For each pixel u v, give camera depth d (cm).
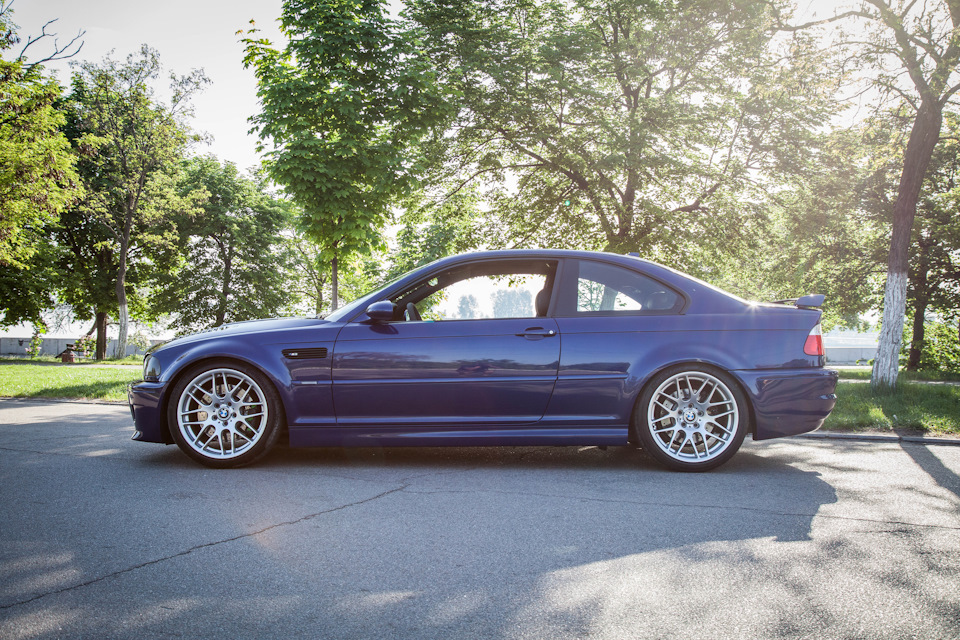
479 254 468
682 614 208
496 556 265
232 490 372
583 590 229
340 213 955
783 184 2095
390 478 407
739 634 194
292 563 255
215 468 432
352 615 208
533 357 433
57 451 495
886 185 2467
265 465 443
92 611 209
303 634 194
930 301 2645
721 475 423
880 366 1089
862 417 672
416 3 1836
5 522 307
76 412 781
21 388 1043
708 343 438
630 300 451
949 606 215
